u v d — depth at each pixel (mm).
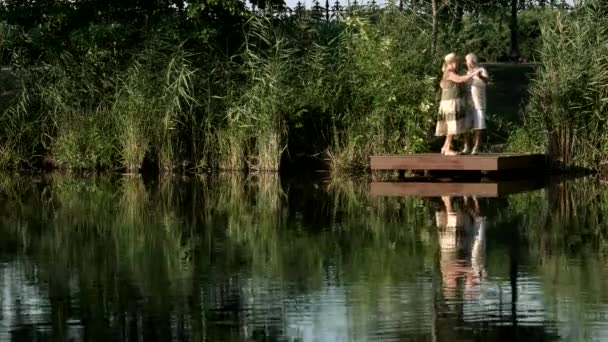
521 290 9391
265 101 21297
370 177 20375
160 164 22047
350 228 13336
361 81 21297
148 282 9930
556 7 22000
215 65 22125
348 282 9797
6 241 12539
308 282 9820
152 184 19719
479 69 19156
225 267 10656
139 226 13836
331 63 21906
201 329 8164
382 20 21562
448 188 18156
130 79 21812
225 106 21859
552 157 20547
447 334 7938
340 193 17641
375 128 21094
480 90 19172
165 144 21875
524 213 14625
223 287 9656
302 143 21984
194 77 21797
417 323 8242
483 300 8992
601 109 20078
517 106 25828
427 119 20844
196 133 22047
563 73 20172
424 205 15680
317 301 9031
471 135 21266
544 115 20484
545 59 20516
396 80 20844
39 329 8242
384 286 9625
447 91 19203
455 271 10266
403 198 16688
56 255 11477
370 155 20734
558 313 8531
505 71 30656
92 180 20625
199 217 14727
